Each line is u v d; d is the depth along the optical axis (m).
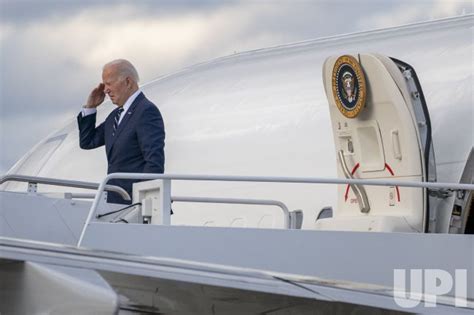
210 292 21.97
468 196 29.17
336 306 23.50
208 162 37.78
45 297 19.38
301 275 24.25
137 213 26.08
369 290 24.34
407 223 28.31
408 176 28.56
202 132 39.03
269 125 37.34
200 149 38.41
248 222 35.41
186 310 22.41
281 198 35.16
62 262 19.97
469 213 29.52
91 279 19.53
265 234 25.14
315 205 34.38
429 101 31.83
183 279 21.45
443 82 32.25
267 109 38.06
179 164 38.34
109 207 26.11
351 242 25.45
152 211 25.81
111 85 28.45
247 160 36.81
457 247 25.83
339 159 29.91
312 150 35.53
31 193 27.02
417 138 28.64
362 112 29.31
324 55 39.00
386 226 28.12
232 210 35.97
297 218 29.94
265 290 22.22
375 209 29.23
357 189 29.41
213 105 40.03
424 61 33.47
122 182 28.17
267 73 40.12
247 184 36.22
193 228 24.97
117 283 21.14
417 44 34.91
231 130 38.25
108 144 28.84
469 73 32.16
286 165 35.72
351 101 29.23
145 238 24.88
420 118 29.23
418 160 28.59
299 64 39.41
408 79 29.28
